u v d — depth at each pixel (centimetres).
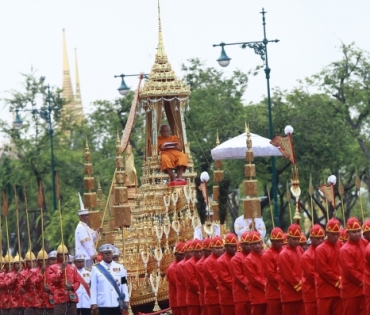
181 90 5853
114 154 10006
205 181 5169
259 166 8406
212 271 4550
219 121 8631
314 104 8681
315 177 8444
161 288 5356
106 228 6128
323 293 4031
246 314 4366
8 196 10106
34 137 10588
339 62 8912
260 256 4319
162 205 5597
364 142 9025
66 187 10219
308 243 4391
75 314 5153
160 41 5969
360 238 3966
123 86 7712
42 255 5450
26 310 5703
